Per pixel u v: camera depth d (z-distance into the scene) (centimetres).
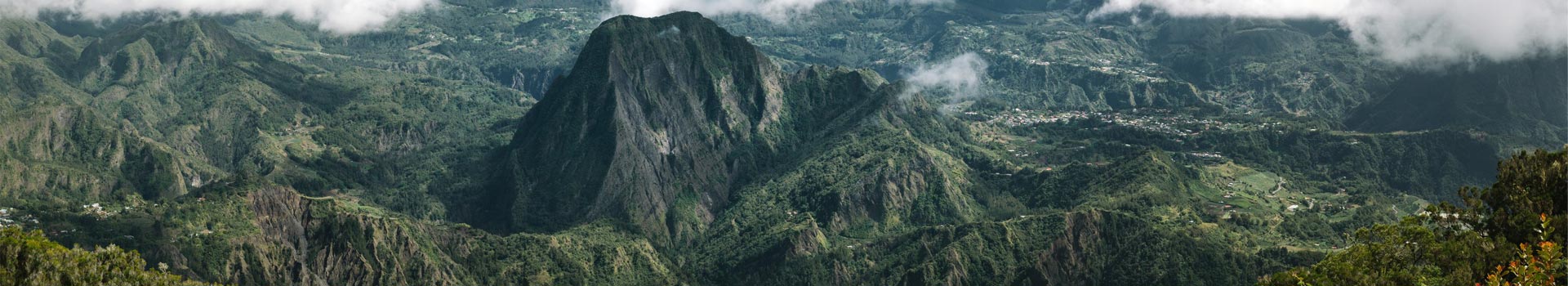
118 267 18425
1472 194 16175
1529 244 14138
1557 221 14375
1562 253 13100
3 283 16750
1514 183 15488
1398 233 16100
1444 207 16338
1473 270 14875
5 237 17412
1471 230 15550
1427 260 15650
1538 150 15675
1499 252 14612
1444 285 14775
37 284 17050
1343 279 15562
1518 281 11700
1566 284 11688
